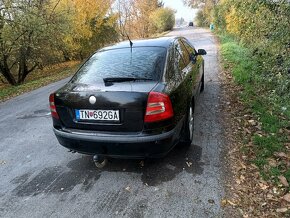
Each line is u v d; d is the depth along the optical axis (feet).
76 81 12.00
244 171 11.23
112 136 10.24
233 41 53.88
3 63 50.88
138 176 11.47
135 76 11.19
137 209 9.62
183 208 9.48
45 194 10.87
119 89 10.26
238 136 14.16
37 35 47.16
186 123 12.50
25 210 10.07
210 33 88.53
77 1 63.26
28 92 33.04
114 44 14.30
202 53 19.06
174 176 11.26
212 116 16.97
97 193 10.65
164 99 10.09
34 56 52.21
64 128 11.28
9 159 14.01
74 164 12.90
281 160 11.81
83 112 10.66
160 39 14.26
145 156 10.36
